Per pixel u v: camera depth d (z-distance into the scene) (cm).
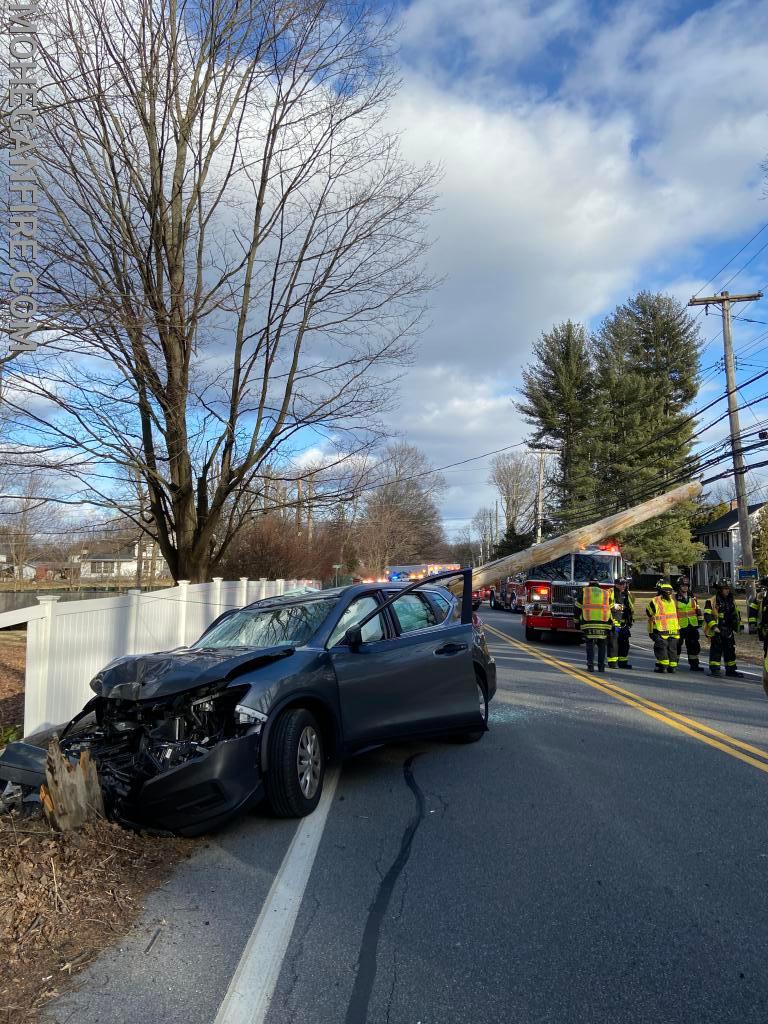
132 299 911
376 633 664
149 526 1526
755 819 536
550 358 4922
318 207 1278
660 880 432
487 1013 305
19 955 347
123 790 504
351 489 1448
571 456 4891
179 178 1194
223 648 611
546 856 470
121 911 396
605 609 1405
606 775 658
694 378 4778
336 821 542
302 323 1305
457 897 412
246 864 464
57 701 748
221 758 485
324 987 325
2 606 2477
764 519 3950
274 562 2773
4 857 417
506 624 2836
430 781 645
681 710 978
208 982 330
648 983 325
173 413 1205
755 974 332
